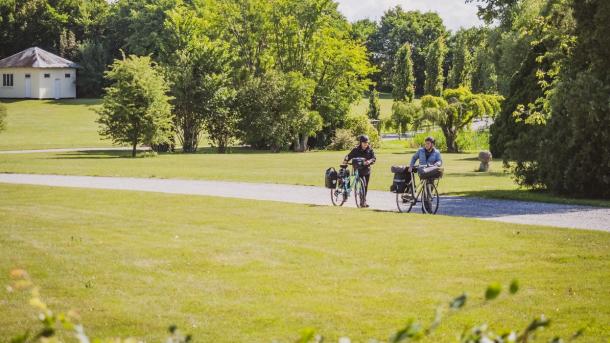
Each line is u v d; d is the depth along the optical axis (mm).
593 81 39406
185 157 76250
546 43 55000
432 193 33281
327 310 17062
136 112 74938
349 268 21281
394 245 24469
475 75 155750
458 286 19141
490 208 35094
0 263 21891
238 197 38750
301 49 103938
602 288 18734
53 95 167875
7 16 180750
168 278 20203
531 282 19375
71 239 25656
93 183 46531
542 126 45531
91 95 176125
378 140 103750
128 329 15734
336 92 104688
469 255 22828
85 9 190750
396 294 18406
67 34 185125
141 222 29781
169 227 28453
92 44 177875
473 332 4926
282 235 26500
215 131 91375
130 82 76375
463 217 31234
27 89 165250
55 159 68500
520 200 38406
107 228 28266
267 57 105250
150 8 178375
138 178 49969
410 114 100875
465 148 95500
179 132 91500
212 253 23359
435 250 23641
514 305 17219
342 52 104000
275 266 21578
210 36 103062
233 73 98438
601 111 38812
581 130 39281
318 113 98000
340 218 30781
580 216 31938
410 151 91562
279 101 92250
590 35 41688
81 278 20156
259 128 92000
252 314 16812
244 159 73250
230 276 20422
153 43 175250
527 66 71188
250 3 101375
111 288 19125
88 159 69688
